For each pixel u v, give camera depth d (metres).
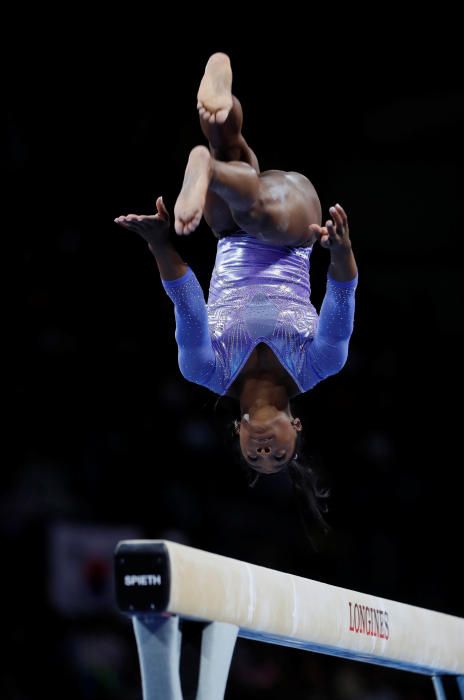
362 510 22.78
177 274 7.79
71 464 20.58
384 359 25.97
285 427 8.00
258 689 18.62
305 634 7.44
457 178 26.77
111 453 21.06
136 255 23.80
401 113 26.11
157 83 22.84
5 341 21.55
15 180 22.62
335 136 26.02
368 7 23.41
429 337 26.61
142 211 23.27
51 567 18.50
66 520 19.14
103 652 18.12
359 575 21.67
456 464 24.70
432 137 26.39
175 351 23.58
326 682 19.31
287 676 19.19
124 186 23.20
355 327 26.16
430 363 26.27
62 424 21.08
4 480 19.62
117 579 6.01
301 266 8.49
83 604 18.56
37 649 17.73
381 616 8.30
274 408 8.02
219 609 6.50
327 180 26.14
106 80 22.59
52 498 19.70
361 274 26.88
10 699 16.92
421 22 23.94
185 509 20.92
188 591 6.12
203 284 22.45
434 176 26.83
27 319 22.03
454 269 27.06
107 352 22.61
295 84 24.53
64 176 22.94
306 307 8.38
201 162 7.09
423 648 8.78
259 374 8.12
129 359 22.78
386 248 26.89
